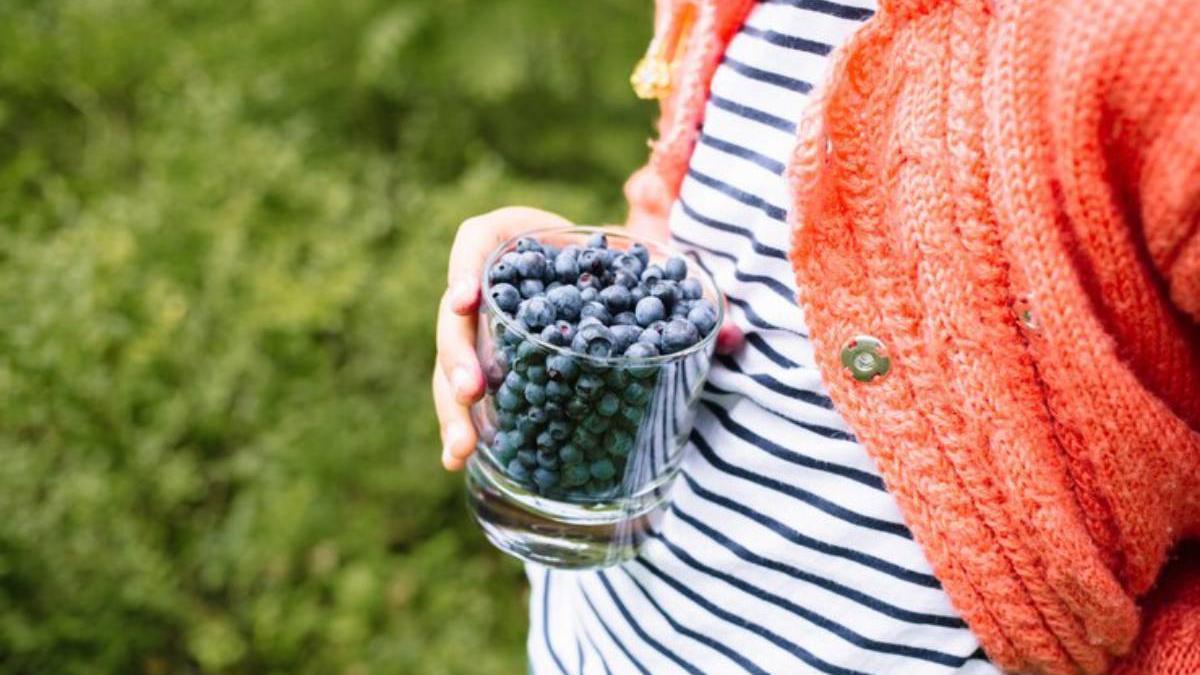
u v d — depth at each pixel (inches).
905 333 29.6
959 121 28.1
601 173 107.7
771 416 33.6
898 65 29.0
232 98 103.9
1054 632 30.9
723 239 35.0
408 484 84.8
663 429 32.1
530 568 45.8
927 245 28.8
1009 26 27.0
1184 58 24.0
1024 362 28.9
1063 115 25.6
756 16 33.7
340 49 110.0
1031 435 29.0
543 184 100.8
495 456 33.4
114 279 86.7
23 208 94.4
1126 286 27.4
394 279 92.0
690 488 35.9
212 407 83.1
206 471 82.5
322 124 107.4
